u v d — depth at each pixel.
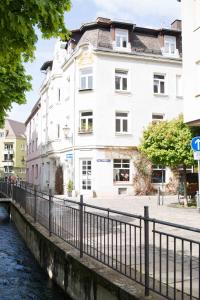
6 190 23.84
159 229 9.91
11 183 21.44
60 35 5.82
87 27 31.88
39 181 45.44
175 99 32.91
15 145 93.69
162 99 32.47
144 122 31.72
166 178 31.52
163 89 32.94
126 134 30.95
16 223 17.12
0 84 14.06
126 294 4.82
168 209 16.61
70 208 7.87
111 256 6.04
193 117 18.48
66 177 32.59
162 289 4.91
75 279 6.64
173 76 32.97
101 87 30.55
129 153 30.84
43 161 42.50
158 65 32.53
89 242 6.73
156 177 31.47
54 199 9.48
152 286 4.99
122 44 31.66
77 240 7.38
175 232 9.52
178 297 4.59
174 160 18.12
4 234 15.40
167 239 4.62
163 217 13.29
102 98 30.50
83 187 30.50
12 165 82.00
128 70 31.59
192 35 18.66
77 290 6.54
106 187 30.03
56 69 35.84
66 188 32.09
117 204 20.38
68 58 32.72
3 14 5.03
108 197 28.59
